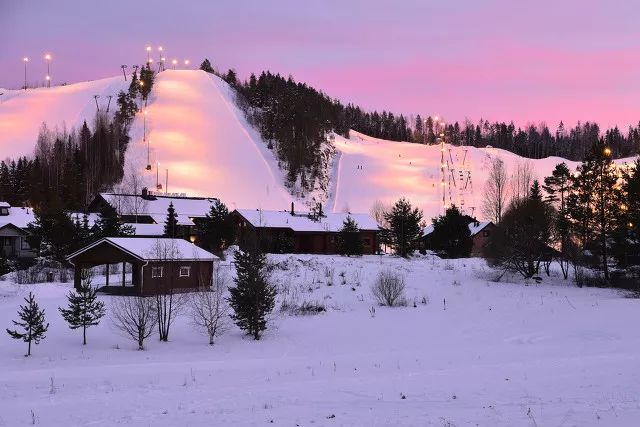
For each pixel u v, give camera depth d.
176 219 73.38
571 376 17.73
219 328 36.19
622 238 50.06
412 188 165.00
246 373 22.69
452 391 16.30
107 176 141.75
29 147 179.00
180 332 35.50
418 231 75.62
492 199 126.56
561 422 11.41
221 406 15.41
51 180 131.50
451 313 42.72
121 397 17.48
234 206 131.62
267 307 35.44
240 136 188.75
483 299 47.38
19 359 28.31
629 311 38.34
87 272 51.56
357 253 71.06
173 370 23.88
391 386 17.64
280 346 32.56
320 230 79.19
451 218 72.12
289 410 14.33
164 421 13.68
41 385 20.52
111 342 32.56
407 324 39.22
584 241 54.47
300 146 178.75
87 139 157.25
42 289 46.97
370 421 12.58
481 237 81.75
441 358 25.66
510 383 17.12
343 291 50.41
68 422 14.06
